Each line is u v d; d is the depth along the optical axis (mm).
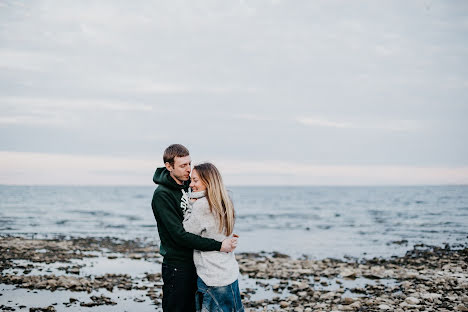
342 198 78688
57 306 7266
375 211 42562
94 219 33719
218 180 4047
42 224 28500
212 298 3918
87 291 8398
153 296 8078
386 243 18953
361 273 10586
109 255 14430
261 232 24906
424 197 76000
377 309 6980
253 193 118938
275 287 8906
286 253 16047
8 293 8062
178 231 3910
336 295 8055
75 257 13516
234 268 4070
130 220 33312
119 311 7094
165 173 4223
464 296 7574
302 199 76625
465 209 43531
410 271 10820
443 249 16016
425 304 7184
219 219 3973
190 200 4137
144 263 12711
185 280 4094
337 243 19266
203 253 3990
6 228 25203
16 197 77688
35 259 12602
